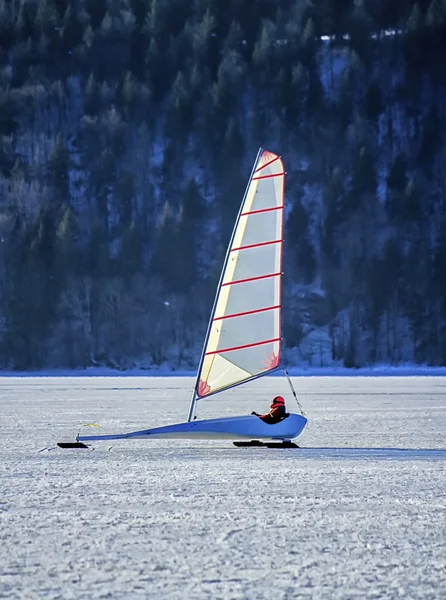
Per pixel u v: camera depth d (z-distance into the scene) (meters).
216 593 19.80
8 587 20.33
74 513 28.88
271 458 43.44
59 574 21.36
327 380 183.88
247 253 44.75
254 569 21.77
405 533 25.64
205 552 23.44
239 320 44.28
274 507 29.73
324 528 26.36
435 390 131.75
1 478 36.81
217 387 44.59
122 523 27.20
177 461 42.28
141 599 19.41
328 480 35.62
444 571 21.50
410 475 37.06
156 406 91.75
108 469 39.41
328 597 19.48
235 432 46.03
